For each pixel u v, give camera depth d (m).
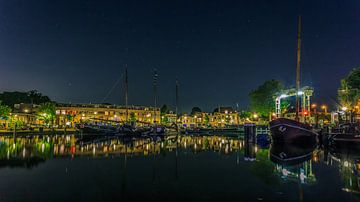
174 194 14.44
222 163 24.67
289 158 28.19
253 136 53.56
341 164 24.17
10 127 80.56
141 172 20.25
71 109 136.25
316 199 13.57
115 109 149.50
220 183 16.83
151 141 55.31
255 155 30.58
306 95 50.91
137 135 77.25
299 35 43.88
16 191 14.91
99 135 77.19
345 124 44.41
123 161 25.61
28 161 25.12
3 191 14.88
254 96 86.50
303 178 18.22
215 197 13.91
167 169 21.58
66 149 36.09
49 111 110.94
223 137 73.88
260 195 14.27
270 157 28.84
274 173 20.00
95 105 145.12
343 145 39.97
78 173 19.77
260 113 85.31
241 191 15.02
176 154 31.31
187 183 16.84
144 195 14.26
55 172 20.08
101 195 14.24
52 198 13.70
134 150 35.66
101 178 18.16
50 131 84.31
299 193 14.64
